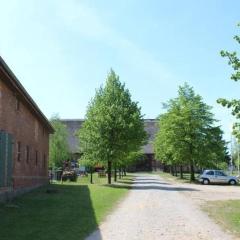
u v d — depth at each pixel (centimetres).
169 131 6206
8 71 2266
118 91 4816
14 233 1454
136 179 6750
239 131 1859
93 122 4741
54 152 7288
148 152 12006
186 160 6188
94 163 4831
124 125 4681
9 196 2511
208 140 6112
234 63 1869
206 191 4003
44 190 3441
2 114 2434
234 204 2692
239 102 1844
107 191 3484
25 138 3170
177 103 6275
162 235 1490
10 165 2531
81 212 2064
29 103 3127
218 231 1606
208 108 6194
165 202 2750
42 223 1683
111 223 1752
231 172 8531
